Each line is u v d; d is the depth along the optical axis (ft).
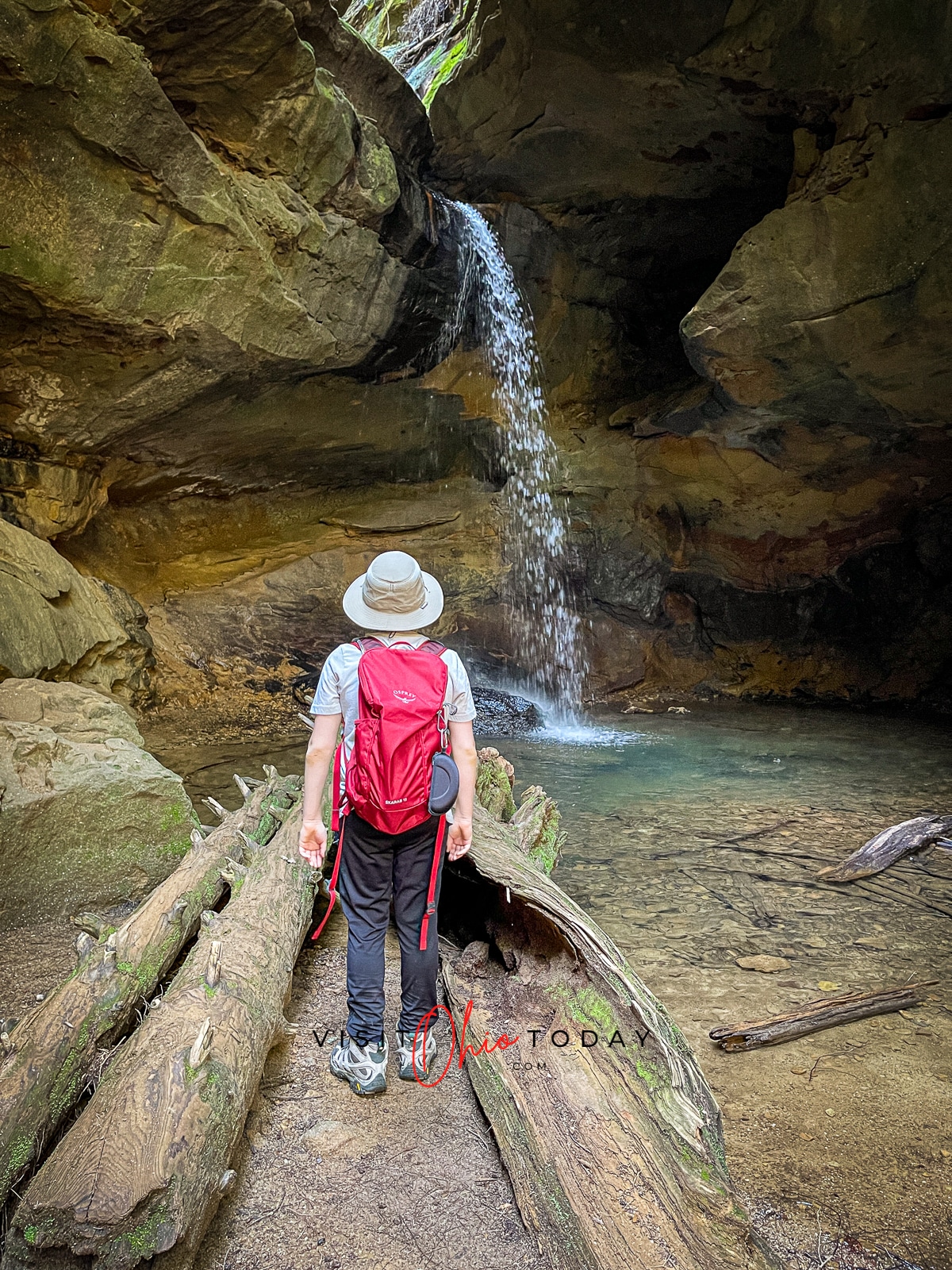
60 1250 5.67
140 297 20.71
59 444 25.50
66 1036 7.89
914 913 14.65
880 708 37.35
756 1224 7.09
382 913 8.60
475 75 27.45
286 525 36.40
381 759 7.68
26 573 22.06
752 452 33.45
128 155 18.63
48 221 18.44
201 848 12.47
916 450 31.19
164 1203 5.85
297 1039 9.51
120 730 17.08
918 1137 8.40
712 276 35.81
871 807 21.52
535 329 35.45
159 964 9.59
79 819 13.05
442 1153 7.73
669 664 40.98
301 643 34.88
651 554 39.34
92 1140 6.27
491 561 37.81
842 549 38.11
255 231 22.20
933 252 22.06
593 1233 6.33
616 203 31.71
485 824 12.91
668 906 14.83
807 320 24.34
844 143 22.81
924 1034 10.51
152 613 32.58
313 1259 6.49
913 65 20.80
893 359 24.84
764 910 14.73
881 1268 6.66
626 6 23.27
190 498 34.35
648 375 37.11
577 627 39.29
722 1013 11.02
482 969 10.52
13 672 19.20
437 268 29.35
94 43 16.80
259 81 20.77
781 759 27.37
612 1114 7.57
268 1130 7.95
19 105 16.80
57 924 12.71
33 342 21.56
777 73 23.16
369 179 24.99
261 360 25.43
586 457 36.68
